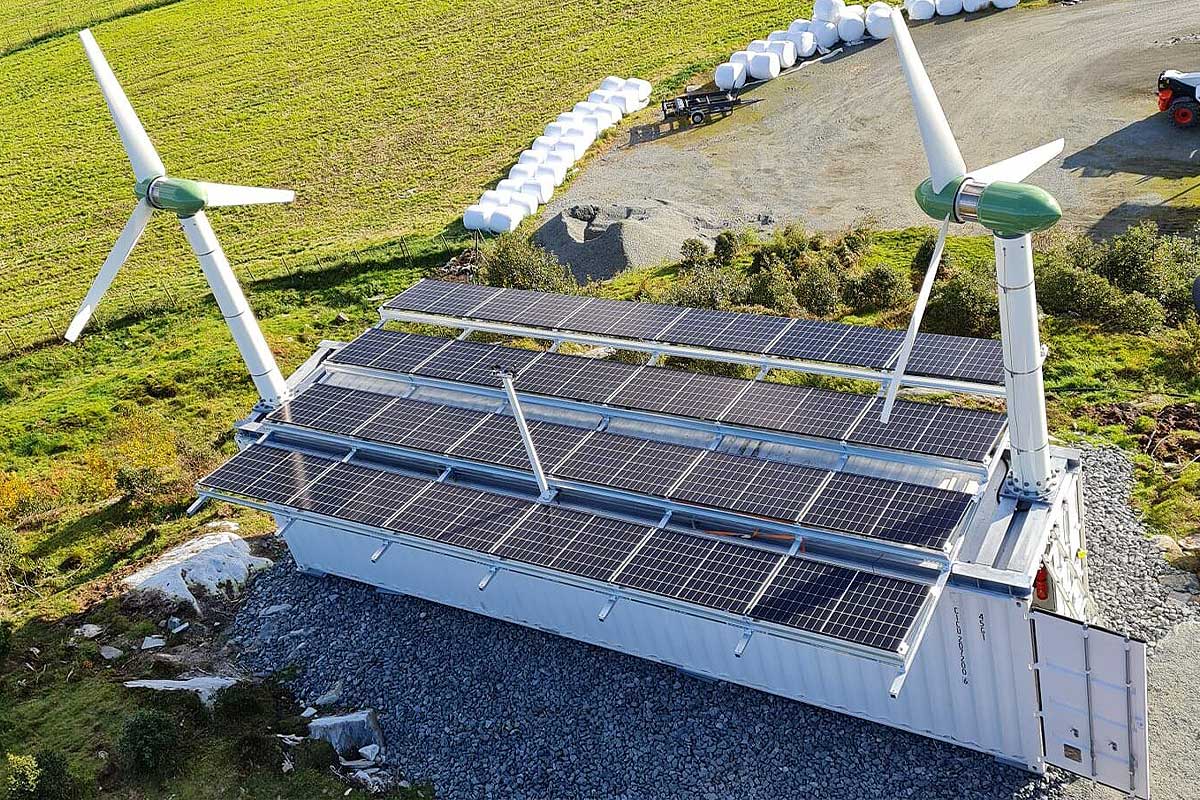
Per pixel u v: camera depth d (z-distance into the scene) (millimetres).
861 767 19266
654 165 53406
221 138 70188
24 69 87625
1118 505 24625
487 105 66312
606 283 42469
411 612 24281
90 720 21938
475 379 25188
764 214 46406
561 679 21875
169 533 29156
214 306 48375
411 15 83750
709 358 23859
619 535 20016
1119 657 16469
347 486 22812
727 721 20422
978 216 16047
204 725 21500
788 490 20047
